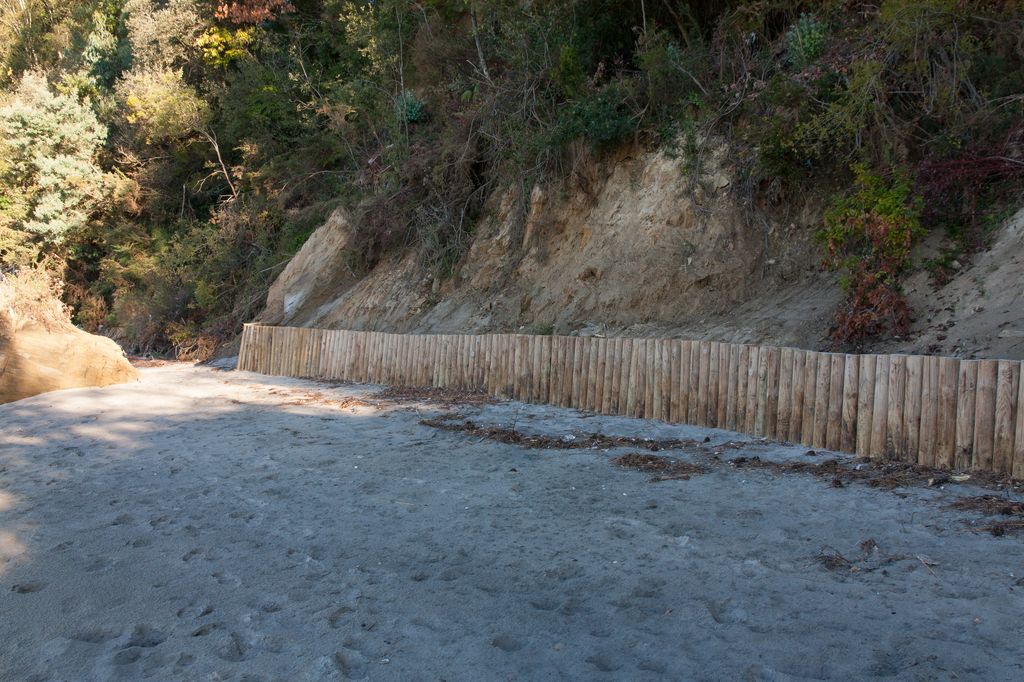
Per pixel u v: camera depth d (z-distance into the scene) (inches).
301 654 159.0
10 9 1934.1
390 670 151.6
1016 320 346.3
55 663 157.4
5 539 239.1
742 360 374.6
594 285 592.1
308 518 256.5
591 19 721.6
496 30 801.6
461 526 244.8
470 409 469.7
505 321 639.1
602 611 177.9
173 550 225.3
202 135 1247.5
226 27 1263.5
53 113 1316.4
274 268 1010.1
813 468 301.3
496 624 171.9
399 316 752.3
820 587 185.9
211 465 339.6
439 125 870.4
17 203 1305.4
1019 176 414.9
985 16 449.1
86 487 304.7
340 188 990.4
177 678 150.3
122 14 1569.9
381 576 202.2
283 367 737.6
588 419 426.0
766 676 144.6
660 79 606.2
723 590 186.4
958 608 169.8
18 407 520.1
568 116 647.8
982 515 231.3
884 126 454.6
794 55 544.4
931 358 292.8
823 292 465.4
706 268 534.9
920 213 426.9
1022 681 137.7
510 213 714.8
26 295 655.1
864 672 144.6
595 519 248.5
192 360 943.0
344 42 1130.0
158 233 1264.8
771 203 530.6
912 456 297.3
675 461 325.7
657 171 593.3
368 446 373.7
